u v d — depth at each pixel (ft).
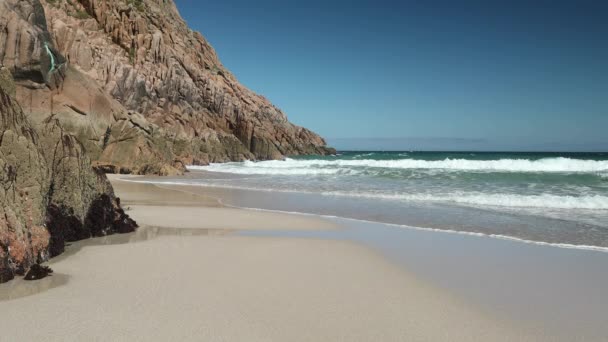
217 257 29.76
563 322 19.70
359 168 138.31
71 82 126.00
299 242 35.78
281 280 24.85
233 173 124.88
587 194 69.51
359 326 18.57
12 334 16.49
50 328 17.15
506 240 37.63
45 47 117.50
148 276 24.68
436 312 20.54
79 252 29.89
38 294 21.02
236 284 23.76
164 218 46.70
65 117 120.26
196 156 175.11
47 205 29.32
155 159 127.03
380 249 33.73
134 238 35.37
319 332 17.76
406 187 83.10
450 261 30.32
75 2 187.42
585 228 43.01
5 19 112.06
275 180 100.73
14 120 26.13
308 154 287.89
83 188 34.58
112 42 189.67
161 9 268.82
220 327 17.85
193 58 259.60
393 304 21.45
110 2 194.90
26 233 25.11
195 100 215.31
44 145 31.04
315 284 24.31
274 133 267.39
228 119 231.71
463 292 23.63
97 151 125.70
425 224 45.47
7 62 111.55
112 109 136.05
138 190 77.15
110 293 21.52
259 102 285.23
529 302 22.25
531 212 53.31
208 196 69.56
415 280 25.68
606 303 22.25
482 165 135.33
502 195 67.67
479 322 19.48
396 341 17.22
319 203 61.77
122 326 17.57
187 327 17.71
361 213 52.90
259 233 39.75
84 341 16.08
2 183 23.40
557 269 28.53
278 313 19.70
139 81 180.65
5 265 22.74
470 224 45.32
